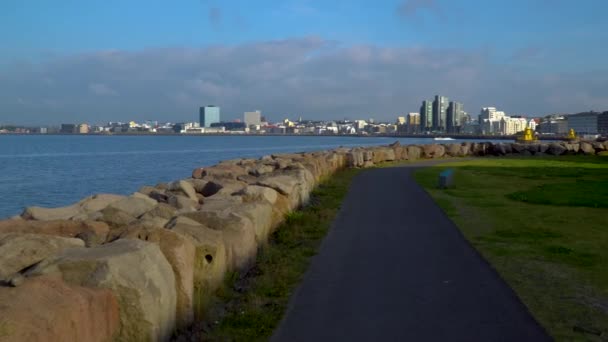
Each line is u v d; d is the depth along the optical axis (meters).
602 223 13.54
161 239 6.39
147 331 5.27
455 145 45.16
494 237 11.80
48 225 8.34
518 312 7.06
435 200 17.91
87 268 5.14
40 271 5.02
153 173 40.97
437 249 10.66
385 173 29.14
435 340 6.20
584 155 44.66
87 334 4.57
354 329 6.55
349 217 14.57
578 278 8.60
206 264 7.25
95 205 11.49
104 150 83.12
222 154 72.25
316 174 22.52
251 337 6.36
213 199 11.64
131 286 5.20
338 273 8.99
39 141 135.38
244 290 8.02
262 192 12.36
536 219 14.16
